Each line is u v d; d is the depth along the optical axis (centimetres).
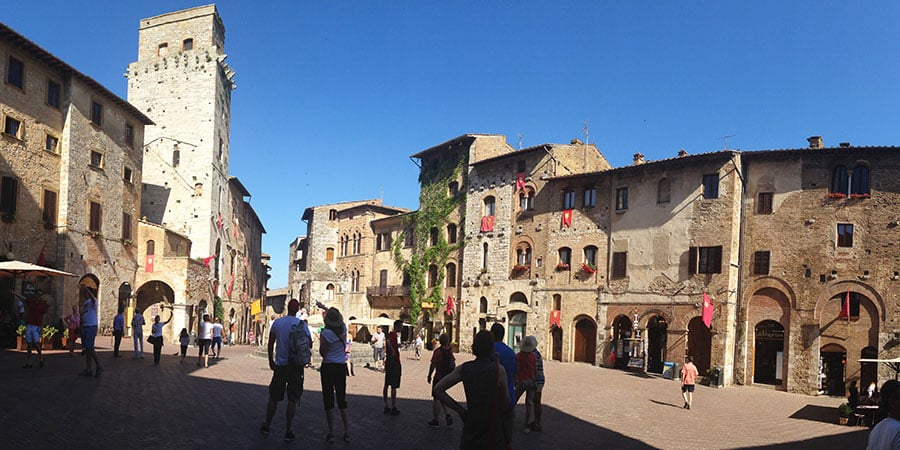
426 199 6506
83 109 4066
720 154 4141
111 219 4406
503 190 5606
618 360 4612
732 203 4094
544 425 1881
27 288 3538
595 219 4875
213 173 5931
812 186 3966
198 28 6122
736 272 4112
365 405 1966
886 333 3662
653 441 1786
